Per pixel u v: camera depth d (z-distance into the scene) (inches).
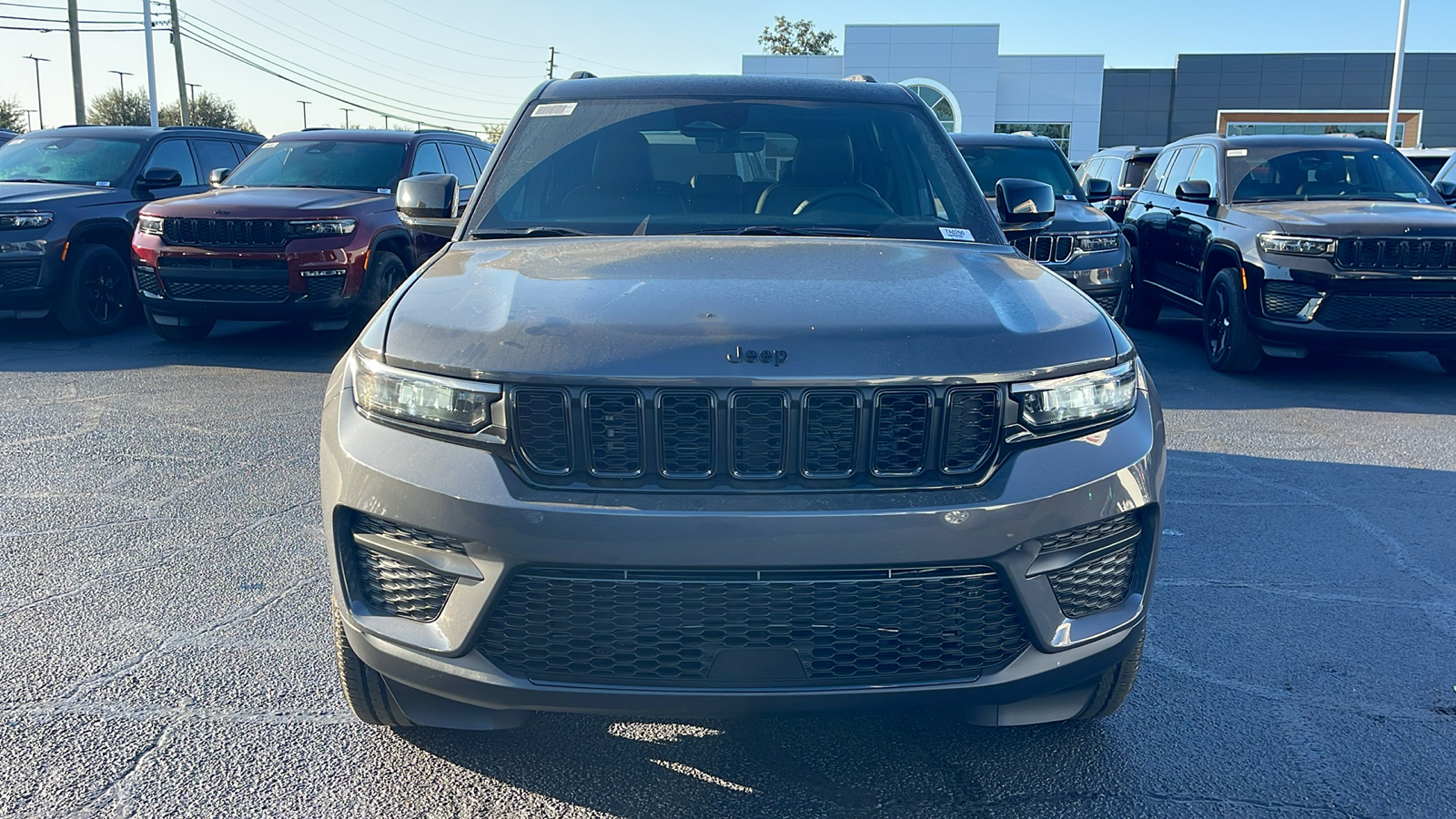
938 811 100.9
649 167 143.6
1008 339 93.0
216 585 153.0
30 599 147.5
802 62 1678.2
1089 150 1708.9
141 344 363.6
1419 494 204.4
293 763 107.3
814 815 100.0
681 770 107.7
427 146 391.2
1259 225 315.3
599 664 88.9
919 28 1649.9
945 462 89.5
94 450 226.5
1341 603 152.1
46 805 99.1
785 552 85.0
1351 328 297.0
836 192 141.4
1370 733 115.8
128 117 2298.2
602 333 90.3
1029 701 102.4
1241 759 110.4
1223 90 1908.2
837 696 88.3
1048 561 91.0
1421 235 289.1
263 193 347.9
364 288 336.2
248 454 223.6
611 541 85.1
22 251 353.1
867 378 87.4
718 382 86.7
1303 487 208.7
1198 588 157.5
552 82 163.9
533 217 137.5
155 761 107.2
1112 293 316.2
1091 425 94.8
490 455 89.2
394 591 94.3
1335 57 1877.5
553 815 99.7
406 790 103.1
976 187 147.4
